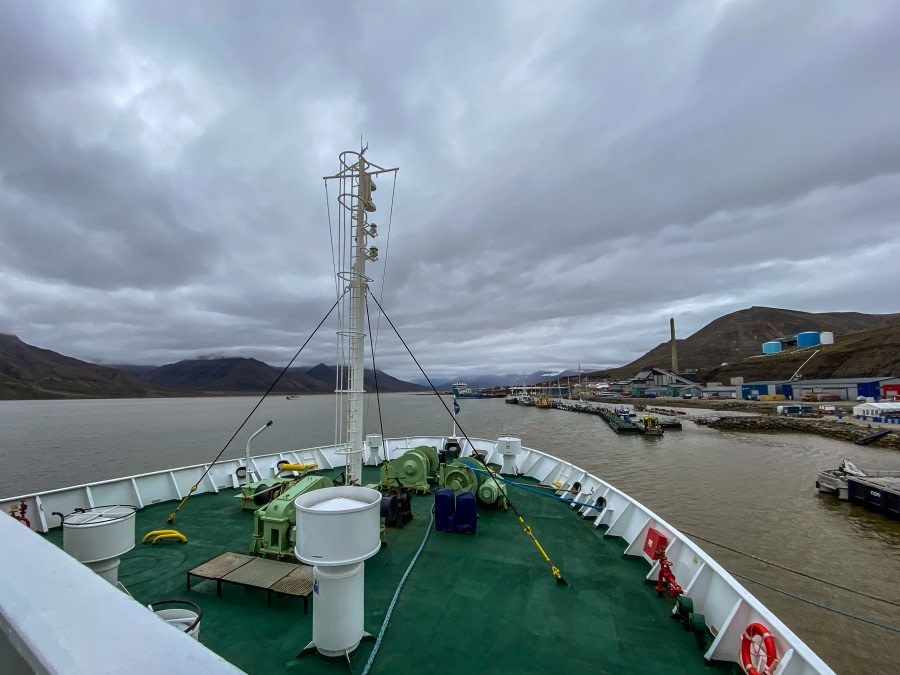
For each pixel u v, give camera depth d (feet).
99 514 14.43
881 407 189.16
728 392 375.45
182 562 20.89
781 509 77.97
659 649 14.94
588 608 17.38
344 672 13.33
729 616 14.48
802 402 292.81
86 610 3.80
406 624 16.14
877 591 49.44
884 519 72.64
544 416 300.20
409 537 24.32
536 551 22.63
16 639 3.48
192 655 3.18
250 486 28.78
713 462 122.83
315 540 12.23
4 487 88.69
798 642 11.87
